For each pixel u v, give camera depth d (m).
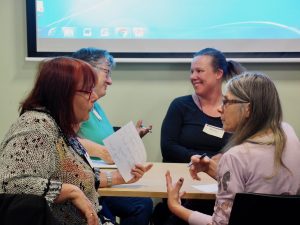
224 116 1.53
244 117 1.47
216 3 3.05
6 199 1.08
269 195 1.16
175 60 3.09
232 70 2.68
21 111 1.39
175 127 2.70
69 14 3.08
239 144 1.45
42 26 3.08
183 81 3.17
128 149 1.80
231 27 3.07
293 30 3.06
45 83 1.37
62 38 3.10
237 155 1.38
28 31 3.08
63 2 3.07
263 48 3.08
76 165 1.41
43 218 1.08
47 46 3.11
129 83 3.18
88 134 2.27
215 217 1.39
